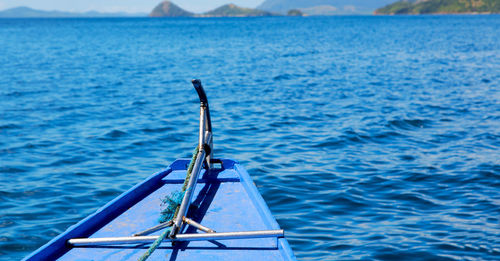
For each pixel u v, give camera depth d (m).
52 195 7.58
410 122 12.93
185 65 30.31
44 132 12.09
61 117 13.92
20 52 41.53
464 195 7.48
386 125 12.52
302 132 11.98
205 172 5.64
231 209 4.64
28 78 23.47
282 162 9.39
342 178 8.34
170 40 60.78
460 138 11.24
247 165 9.18
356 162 9.35
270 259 3.62
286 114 14.25
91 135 11.77
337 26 113.94
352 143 10.88
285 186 7.91
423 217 6.66
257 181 8.18
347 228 6.30
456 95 17.33
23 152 10.23
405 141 11.04
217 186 5.30
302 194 7.55
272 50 42.38
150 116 14.25
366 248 5.70
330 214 6.79
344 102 16.20
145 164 9.47
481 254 5.54
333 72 25.38
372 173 8.62
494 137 11.25
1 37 70.88
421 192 7.65
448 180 8.19
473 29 84.88
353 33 75.00
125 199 4.76
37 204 7.20
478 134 11.58
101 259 3.68
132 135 11.84
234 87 20.31
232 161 5.83
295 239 5.96
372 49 41.59
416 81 21.30
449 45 45.16
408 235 6.06
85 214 6.86
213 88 20.11
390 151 10.19
